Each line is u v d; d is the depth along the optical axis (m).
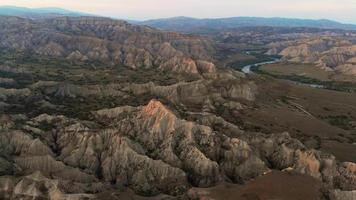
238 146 108.69
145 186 96.44
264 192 82.00
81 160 103.94
